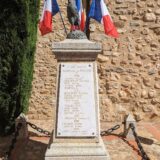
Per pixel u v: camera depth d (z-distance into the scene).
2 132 4.62
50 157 3.12
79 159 3.12
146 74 5.70
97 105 3.26
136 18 5.71
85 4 5.25
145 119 5.70
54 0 4.21
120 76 5.71
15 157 3.82
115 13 5.72
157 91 5.70
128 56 5.71
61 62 3.27
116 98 5.71
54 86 5.78
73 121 3.23
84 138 3.22
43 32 4.18
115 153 3.97
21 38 4.52
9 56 4.50
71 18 3.43
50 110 5.79
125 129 4.58
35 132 4.72
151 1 5.69
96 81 3.27
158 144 4.43
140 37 5.71
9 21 4.50
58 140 3.21
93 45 3.21
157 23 5.69
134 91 5.70
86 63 3.27
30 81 5.36
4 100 4.50
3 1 4.47
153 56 5.70
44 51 5.79
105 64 5.71
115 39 5.71
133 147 4.21
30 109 5.78
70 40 3.26
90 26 5.66
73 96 3.25
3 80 4.50
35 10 5.32
